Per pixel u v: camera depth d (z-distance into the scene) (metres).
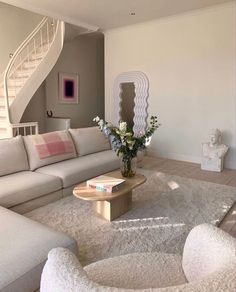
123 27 5.78
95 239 2.38
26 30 6.41
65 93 7.10
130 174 2.92
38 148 3.35
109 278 1.19
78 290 0.72
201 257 1.12
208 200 3.23
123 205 2.83
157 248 2.25
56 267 0.85
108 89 6.36
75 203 3.07
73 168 3.29
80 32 6.05
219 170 4.54
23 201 2.69
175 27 5.13
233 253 0.96
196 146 5.21
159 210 2.95
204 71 4.91
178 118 5.36
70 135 3.93
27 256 1.44
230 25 4.52
